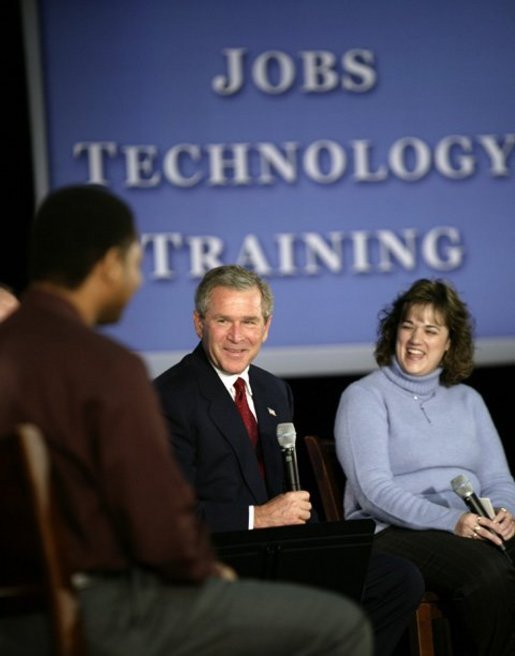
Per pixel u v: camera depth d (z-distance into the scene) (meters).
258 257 7.91
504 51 8.08
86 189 3.33
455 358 6.04
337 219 7.97
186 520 3.10
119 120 7.83
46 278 3.29
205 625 3.21
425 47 8.03
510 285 8.08
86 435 3.10
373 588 5.18
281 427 5.03
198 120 7.88
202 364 5.21
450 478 5.87
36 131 7.73
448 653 5.45
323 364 7.95
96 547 3.12
